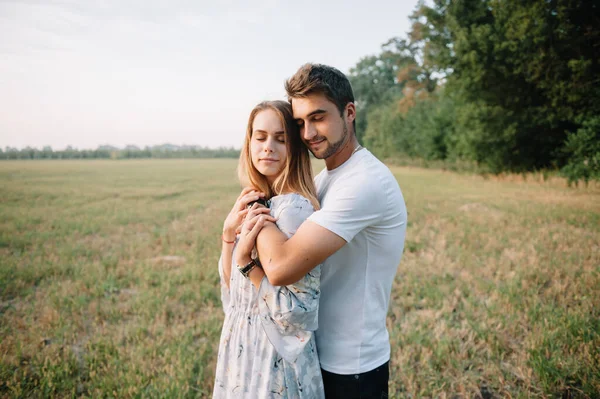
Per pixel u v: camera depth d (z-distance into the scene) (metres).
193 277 5.60
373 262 1.65
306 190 1.72
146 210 12.84
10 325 4.14
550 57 17.30
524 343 3.54
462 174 26.81
